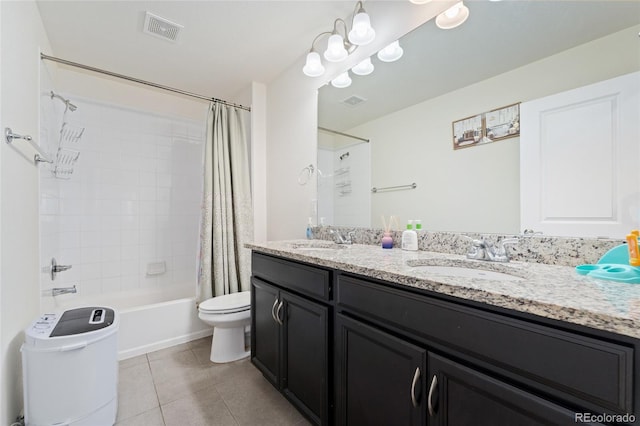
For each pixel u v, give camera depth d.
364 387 0.96
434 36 1.38
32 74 1.53
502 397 0.61
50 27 1.81
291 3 1.64
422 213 1.44
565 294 0.60
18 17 1.31
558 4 1.01
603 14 0.90
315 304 1.18
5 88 1.14
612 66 0.88
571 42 0.97
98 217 2.56
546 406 0.55
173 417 1.38
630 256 0.76
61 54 2.12
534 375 0.57
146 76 2.50
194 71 2.42
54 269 1.95
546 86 1.03
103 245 2.59
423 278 0.77
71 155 2.39
